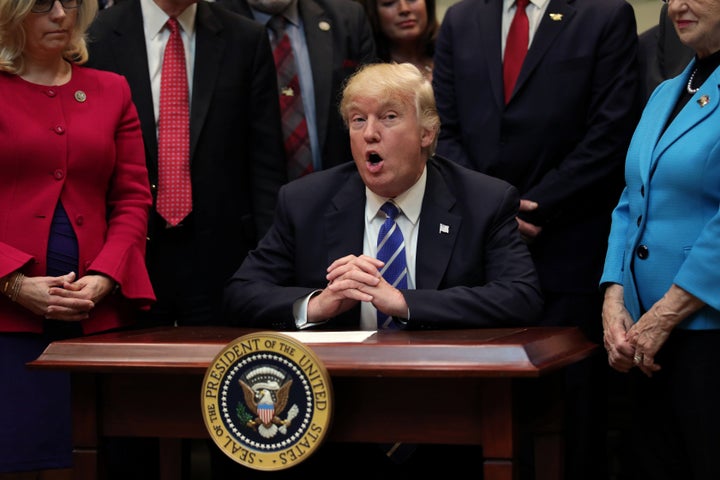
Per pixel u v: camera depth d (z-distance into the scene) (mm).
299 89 3795
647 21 4645
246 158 3537
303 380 2062
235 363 2107
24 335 2725
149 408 2264
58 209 2764
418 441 2111
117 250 2822
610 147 3404
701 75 2602
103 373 2283
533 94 3490
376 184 2646
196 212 3361
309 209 2787
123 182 2947
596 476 3498
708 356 2438
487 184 2756
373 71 2637
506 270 2646
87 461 2289
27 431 2688
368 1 4156
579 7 3521
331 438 2156
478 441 2084
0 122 2703
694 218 2490
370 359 2086
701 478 2461
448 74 3703
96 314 2807
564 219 3441
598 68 3475
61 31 2736
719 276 2348
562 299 3471
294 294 2629
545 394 2305
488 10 3637
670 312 2426
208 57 3436
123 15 3436
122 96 2953
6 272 2621
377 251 2707
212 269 3389
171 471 2951
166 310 3359
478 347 2062
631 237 2648
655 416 2607
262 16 3836
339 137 3783
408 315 2492
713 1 2494
